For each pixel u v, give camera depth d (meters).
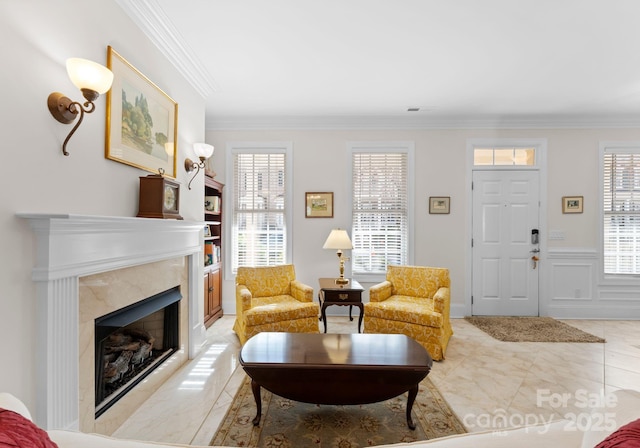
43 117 1.42
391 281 3.61
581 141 4.20
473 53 2.69
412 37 2.47
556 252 4.19
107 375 1.92
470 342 3.26
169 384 2.35
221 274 4.21
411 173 4.26
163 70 2.48
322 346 2.08
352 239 4.31
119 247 1.80
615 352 3.01
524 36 2.44
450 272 4.25
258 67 2.94
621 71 2.99
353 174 4.33
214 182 3.86
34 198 1.38
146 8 2.09
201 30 2.37
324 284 3.59
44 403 1.37
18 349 1.30
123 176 1.99
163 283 2.36
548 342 3.26
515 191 4.23
